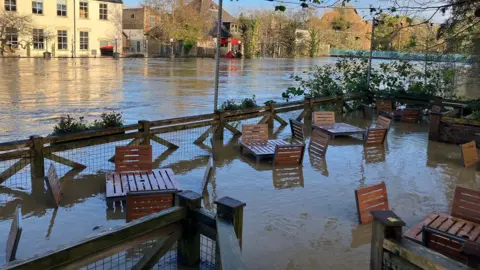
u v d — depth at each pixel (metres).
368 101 15.79
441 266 2.71
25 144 6.59
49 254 2.80
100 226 5.21
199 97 17.17
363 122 13.31
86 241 2.99
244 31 58.81
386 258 3.18
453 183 7.32
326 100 13.84
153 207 5.13
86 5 45.28
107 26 47.53
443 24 9.42
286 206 6.04
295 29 60.62
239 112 10.49
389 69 16.75
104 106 14.30
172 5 53.50
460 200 5.25
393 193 6.73
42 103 14.42
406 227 5.40
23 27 39.56
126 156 7.07
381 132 10.05
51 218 5.42
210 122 9.69
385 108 14.85
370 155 9.16
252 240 4.94
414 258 2.91
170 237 3.71
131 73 27.19
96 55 46.72
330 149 9.61
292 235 5.11
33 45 41.38
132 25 57.66
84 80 21.88
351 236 5.12
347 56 20.30
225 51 59.31
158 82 22.31
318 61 48.75
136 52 56.91
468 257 3.57
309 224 5.44
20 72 24.81
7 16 38.53
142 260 3.67
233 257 2.73
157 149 8.95
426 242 4.47
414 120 13.42
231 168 7.89
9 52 39.38
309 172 7.77
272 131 11.46
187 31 53.88
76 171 7.34
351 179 7.41
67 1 43.44
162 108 14.26
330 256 4.62
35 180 6.73
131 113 13.17
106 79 22.84
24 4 40.25
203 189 6.27
